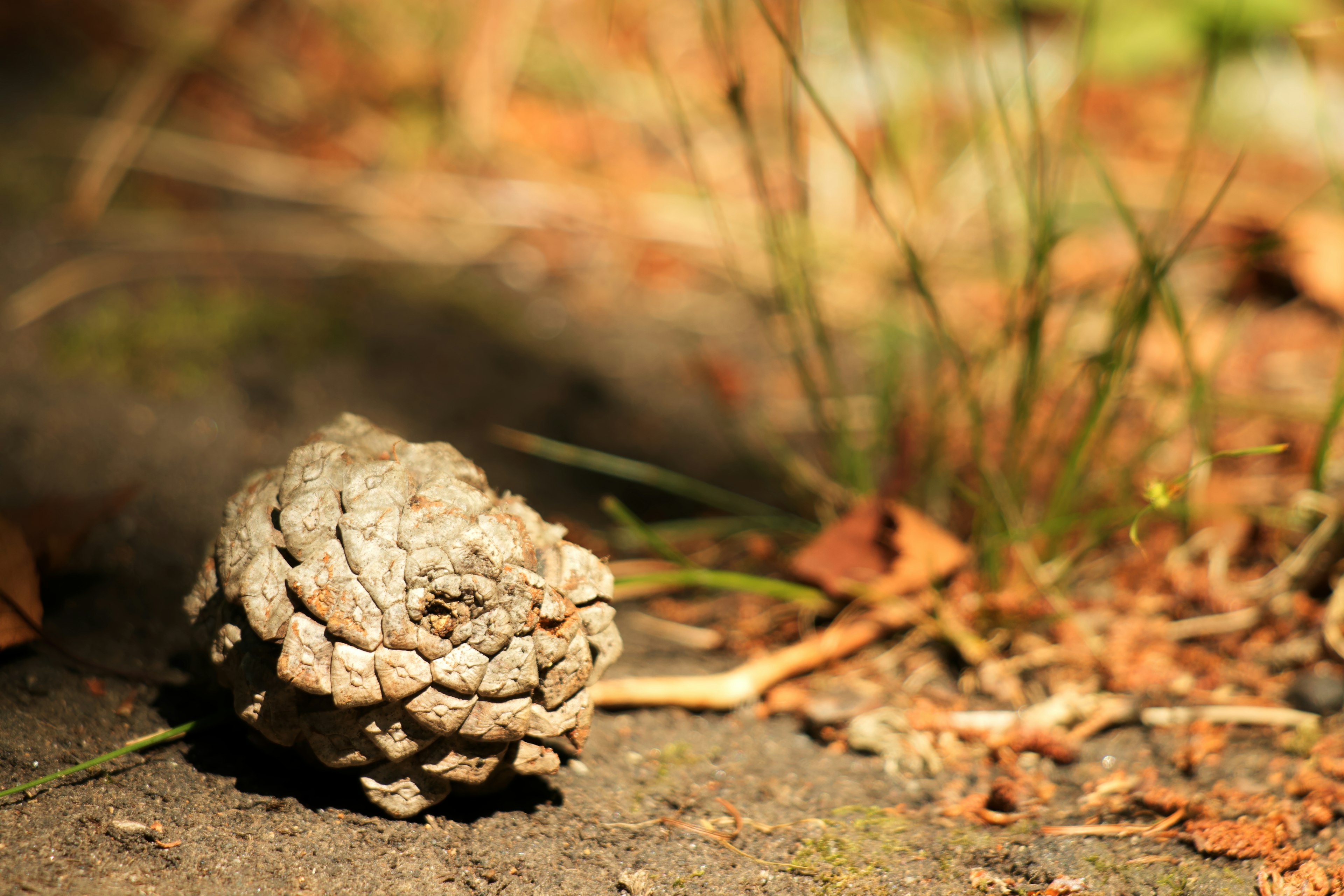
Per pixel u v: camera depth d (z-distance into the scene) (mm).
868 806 644
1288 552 701
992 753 657
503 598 609
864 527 694
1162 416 767
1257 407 728
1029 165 692
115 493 677
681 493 756
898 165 724
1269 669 676
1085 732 662
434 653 607
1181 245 671
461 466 628
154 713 637
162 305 801
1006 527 691
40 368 726
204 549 683
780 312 836
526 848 623
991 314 893
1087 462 705
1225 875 623
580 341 906
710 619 704
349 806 624
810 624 696
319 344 805
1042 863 626
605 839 627
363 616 606
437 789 621
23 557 641
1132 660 679
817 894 620
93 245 856
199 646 625
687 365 890
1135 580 701
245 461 713
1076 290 896
